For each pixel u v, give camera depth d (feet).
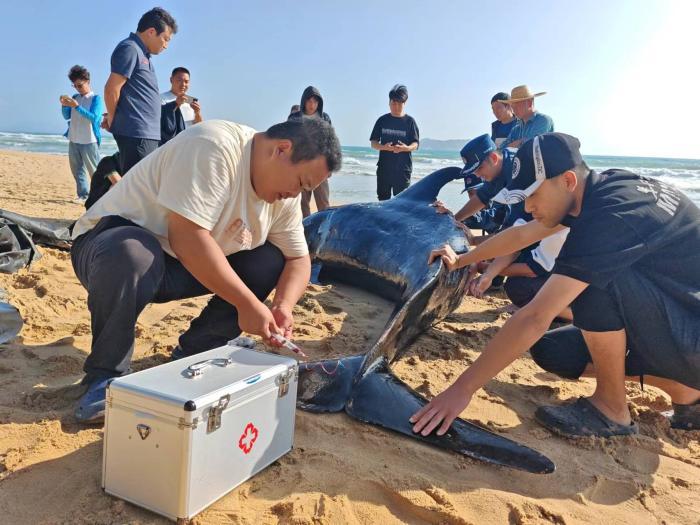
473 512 7.40
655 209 8.81
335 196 49.70
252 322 8.15
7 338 11.19
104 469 6.89
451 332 14.25
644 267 8.97
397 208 17.03
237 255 9.82
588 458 9.03
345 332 13.32
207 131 8.30
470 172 17.08
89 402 8.40
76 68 29.71
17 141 169.37
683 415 10.02
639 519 7.64
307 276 10.07
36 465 7.41
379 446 8.71
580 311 9.29
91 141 30.71
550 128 21.25
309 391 9.87
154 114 19.35
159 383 6.69
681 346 8.83
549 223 9.12
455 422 9.10
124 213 9.04
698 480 8.57
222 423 6.70
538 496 7.96
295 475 7.68
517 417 10.16
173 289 9.68
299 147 8.09
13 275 15.40
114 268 8.32
